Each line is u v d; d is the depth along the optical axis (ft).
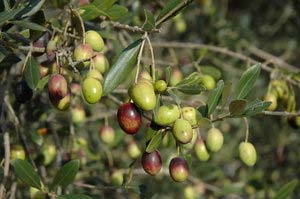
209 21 17.75
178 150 8.58
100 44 8.71
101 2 9.09
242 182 17.48
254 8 21.79
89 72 8.25
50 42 8.59
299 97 16.83
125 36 14.17
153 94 7.84
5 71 10.72
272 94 11.84
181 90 8.35
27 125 12.08
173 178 8.49
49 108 12.25
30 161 10.53
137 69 7.98
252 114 8.43
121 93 12.32
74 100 12.30
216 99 8.48
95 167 14.02
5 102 10.45
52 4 9.86
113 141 14.43
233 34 17.89
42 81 8.95
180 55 16.99
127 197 17.06
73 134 12.58
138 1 13.83
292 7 20.68
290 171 18.95
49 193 8.84
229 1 21.70
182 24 17.11
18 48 8.49
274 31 20.70
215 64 15.75
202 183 15.74
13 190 10.02
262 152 19.52
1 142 10.91
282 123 19.02
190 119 8.20
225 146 19.31
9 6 8.48
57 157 11.87
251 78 8.95
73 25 8.91
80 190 13.33
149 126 8.68
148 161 8.34
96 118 13.89
